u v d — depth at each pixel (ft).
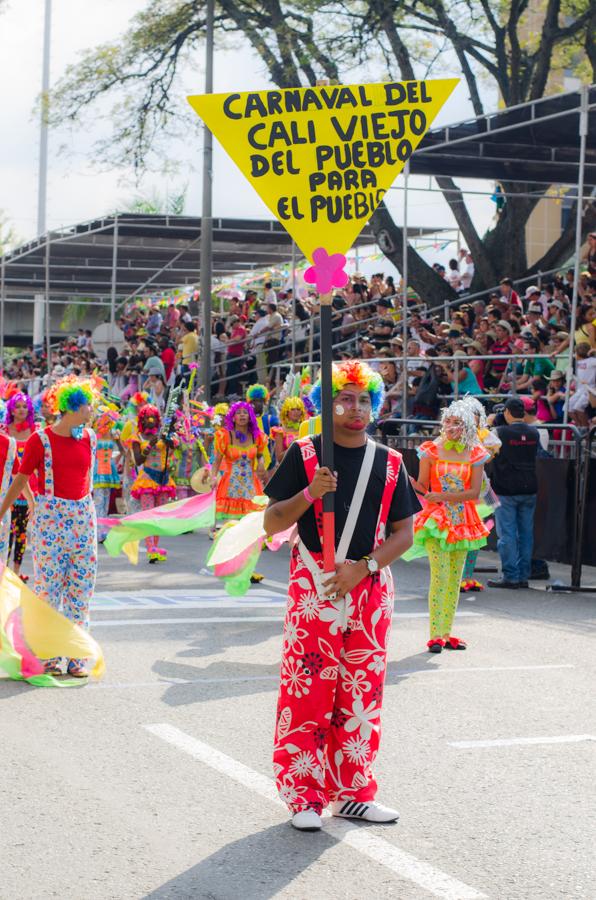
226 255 91.56
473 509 27.53
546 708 22.00
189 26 84.99
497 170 57.47
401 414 56.95
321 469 15.10
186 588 36.68
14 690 22.79
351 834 15.23
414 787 17.24
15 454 27.35
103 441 48.03
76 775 17.43
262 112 16.24
